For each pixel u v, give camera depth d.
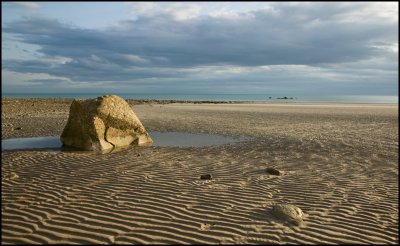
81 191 6.80
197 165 9.40
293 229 5.33
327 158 10.77
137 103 50.94
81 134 11.64
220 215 5.77
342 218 5.83
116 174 8.12
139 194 6.71
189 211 5.91
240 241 4.88
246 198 6.66
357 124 21.59
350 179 8.28
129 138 12.81
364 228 5.47
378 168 9.48
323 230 5.34
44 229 5.04
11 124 18.12
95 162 9.33
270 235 5.09
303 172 8.88
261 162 10.05
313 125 20.86
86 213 5.68
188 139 14.57
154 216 5.65
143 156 10.39
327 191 7.27
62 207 5.91
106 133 11.95
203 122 22.02
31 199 6.27
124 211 5.82
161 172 8.45
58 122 19.91
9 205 5.95
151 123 20.72
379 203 6.61
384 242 5.03
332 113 32.34
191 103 60.88
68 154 10.27
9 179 7.51
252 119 24.91
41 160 9.38
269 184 7.67
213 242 4.82
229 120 23.80
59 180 7.53
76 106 11.84
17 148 11.42
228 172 8.70
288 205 5.96
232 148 12.38
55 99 45.91
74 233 4.95
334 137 15.46
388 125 21.05
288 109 39.91
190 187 7.25
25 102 37.12
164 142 13.62
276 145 13.16
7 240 4.68
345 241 5.02
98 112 11.68
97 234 4.94
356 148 12.59
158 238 4.89
